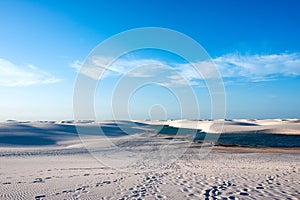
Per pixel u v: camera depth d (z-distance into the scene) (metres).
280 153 19.70
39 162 13.77
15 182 8.10
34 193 6.73
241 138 35.88
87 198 6.28
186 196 6.45
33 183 7.96
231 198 6.20
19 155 18.05
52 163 13.34
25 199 6.18
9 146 28.02
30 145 29.92
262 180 8.32
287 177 8.83
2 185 7.64
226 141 32.19
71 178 8.88
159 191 7.00
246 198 6.17
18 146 28.27
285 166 12.04
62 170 10.80
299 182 7.94
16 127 46.47
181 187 7.47
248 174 9.56
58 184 7.85
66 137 39.25
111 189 7.24
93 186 7.62
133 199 6.20
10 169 11.00
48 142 33.72
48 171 10.49
